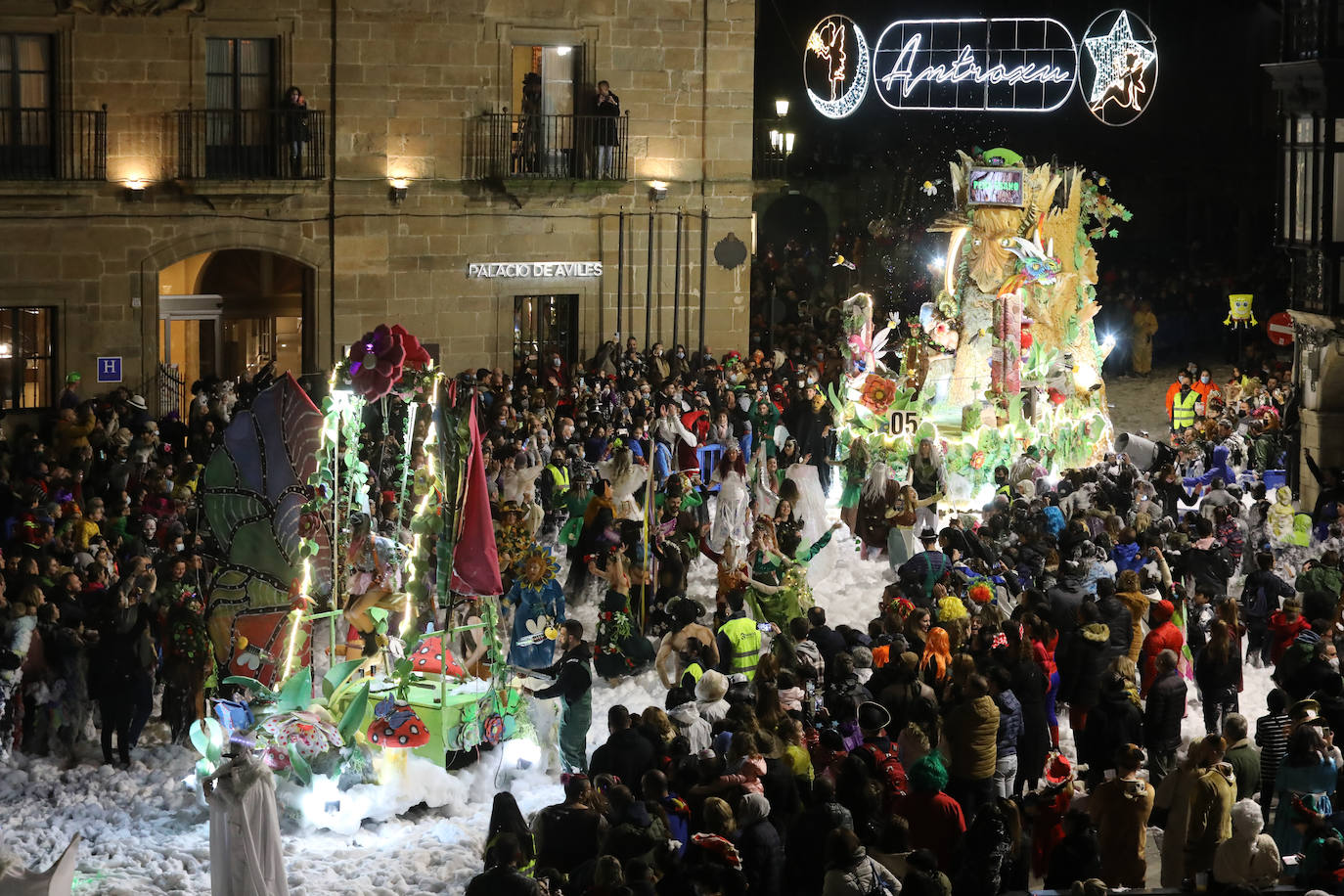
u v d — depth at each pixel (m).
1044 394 28.78
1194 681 20.11
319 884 14.21
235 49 32.50
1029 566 20.19
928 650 16.88
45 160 31.02
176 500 22.30
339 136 33.41
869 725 13.98
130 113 31.55
